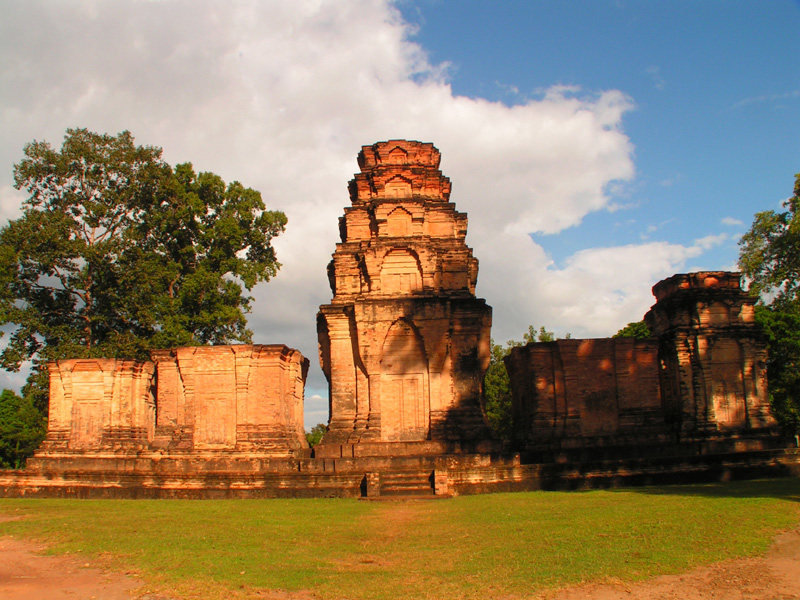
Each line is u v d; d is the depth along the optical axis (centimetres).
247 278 5300
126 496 3278
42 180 5250
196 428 3459
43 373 4903
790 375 5453
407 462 3250
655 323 4112
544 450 3450
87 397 3750
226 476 3222
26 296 5200
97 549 1833
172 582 1504
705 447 3497
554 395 3803
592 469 3198
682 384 3772
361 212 4088
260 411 3462
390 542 1889
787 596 1286
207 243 5356
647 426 3759
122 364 3775
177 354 3534
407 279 3894
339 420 3694
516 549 1703
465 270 3950
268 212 5550
